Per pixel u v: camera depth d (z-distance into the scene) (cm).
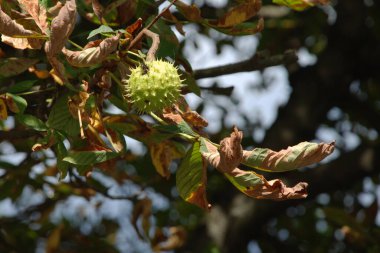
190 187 315
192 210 857
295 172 840
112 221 873
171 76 318
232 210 846
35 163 509
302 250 877
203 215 858
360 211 757
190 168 312
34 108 378
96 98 329
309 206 900
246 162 295
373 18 902
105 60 319
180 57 381
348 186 854
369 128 968
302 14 853
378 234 701
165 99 317
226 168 289
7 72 335
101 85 325
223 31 364
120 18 360
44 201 671
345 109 949
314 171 844
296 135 884
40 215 666
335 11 910
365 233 699
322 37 940
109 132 336
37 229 671
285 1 351
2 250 612
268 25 805
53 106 331
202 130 343
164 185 812
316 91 909
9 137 395
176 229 583
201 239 831
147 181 668
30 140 495
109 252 675
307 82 920
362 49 908
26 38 303
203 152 305
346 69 912
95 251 672
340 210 699
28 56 361
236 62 447
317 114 902
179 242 581
